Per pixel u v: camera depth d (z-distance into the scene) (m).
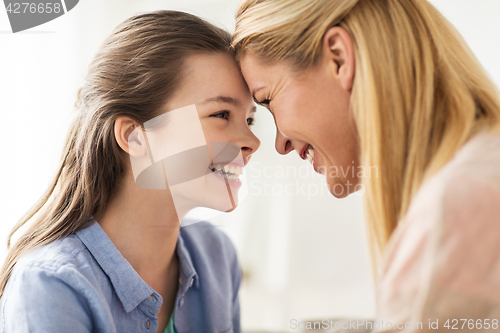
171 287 0.74
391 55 0.54
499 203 0.33
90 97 0.68
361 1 0.57
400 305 0.36
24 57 1.65
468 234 0.33
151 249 0.68
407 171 0.52
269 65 0.61
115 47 0.68
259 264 1.53
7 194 1.55
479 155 0.38
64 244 0.60
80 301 0.55
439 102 0.53
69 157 0.71
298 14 0.58
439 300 0.33
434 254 0.34
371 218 0.56
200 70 0.66
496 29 1.35
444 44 0.54
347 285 1.35
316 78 0.59
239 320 0.88
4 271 0.66
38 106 1.64
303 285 1.43
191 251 0.79
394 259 0.39
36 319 0.51
